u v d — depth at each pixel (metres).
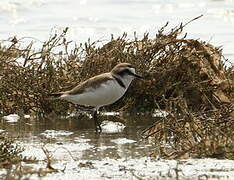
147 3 26.67
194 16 24.45
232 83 15.01
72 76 15.53
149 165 10.79
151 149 11.95
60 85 15.33
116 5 26.48
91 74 15.46
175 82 15.30
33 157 11.30
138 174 10.32
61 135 13.15
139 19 23.94
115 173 10.36
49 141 12.59
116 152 11.75
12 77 15.25
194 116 12.43
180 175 10.27
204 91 14.90
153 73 15.20
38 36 21.08
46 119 14.67
